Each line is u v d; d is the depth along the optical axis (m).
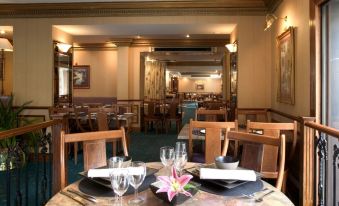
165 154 1.54
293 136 2.83
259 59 4.96
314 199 2.55
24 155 2.90
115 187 1.19
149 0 4.95
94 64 8.78
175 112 7.62
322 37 2.84
